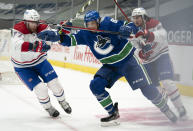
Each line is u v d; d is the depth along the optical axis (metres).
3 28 12.00
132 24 4.05
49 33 4.32
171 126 2.69
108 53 4.32
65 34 4.50
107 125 4.46
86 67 11.91
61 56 13.98
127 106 5.92
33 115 5.29
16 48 4.49
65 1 12.41
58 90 5.03
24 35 4.73
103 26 4.26
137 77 4.23
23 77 4.95
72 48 13.04
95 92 4.35
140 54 4.11
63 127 4.49
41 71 5.04
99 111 5.62
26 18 4.69
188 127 2.41
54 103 6.38
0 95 7.24
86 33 4.36
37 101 6.55
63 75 11.20
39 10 12.74
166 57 2.56
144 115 4.80
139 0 7.92
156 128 3.32
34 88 4.93
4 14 12.18
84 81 9.80
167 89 2.56
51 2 12.66
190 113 2.38
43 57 5.03
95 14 4.22
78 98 6.98
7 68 9.77
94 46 4.38
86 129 4.36
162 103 3.67
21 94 7.38
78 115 5.29
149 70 3.39
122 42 4.29
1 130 4.32
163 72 2.60
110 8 11.61
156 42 2.79
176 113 2.53
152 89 3.98
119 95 7.28
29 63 4.93
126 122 4.62
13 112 5.52
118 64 4.34
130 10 10.30
